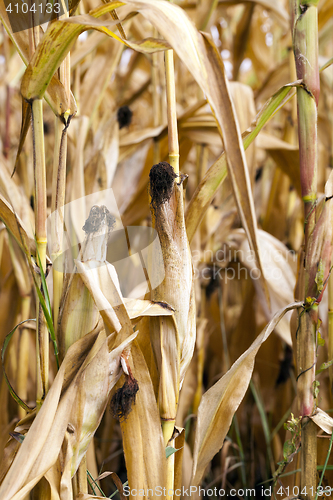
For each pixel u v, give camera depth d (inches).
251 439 67.0
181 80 102.4
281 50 121.0
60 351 47.3
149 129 66.6
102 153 59.1
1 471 48.4
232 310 90.2
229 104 43.5
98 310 46.8
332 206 48.6
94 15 45.4
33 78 45.4
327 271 48.8
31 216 57.1
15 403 66.4
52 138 88.8
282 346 71.7
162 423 47.9
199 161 72.1
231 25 114.4
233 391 49.6
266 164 93.5
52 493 46.2
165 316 47.5
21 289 60.3
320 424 49.1
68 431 46.3
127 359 46.9
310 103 48.3
